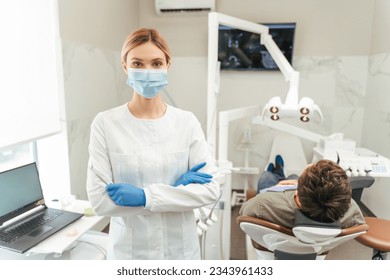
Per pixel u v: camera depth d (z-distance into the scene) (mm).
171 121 1105
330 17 3285
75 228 1471
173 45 3566
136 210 970
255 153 3633
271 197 1258
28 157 2129
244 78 3498
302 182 1113
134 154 1045
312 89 3432
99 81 2609
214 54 1810
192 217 1165
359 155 2322
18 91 1707
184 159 1102
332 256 2330
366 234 1625
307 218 1087
